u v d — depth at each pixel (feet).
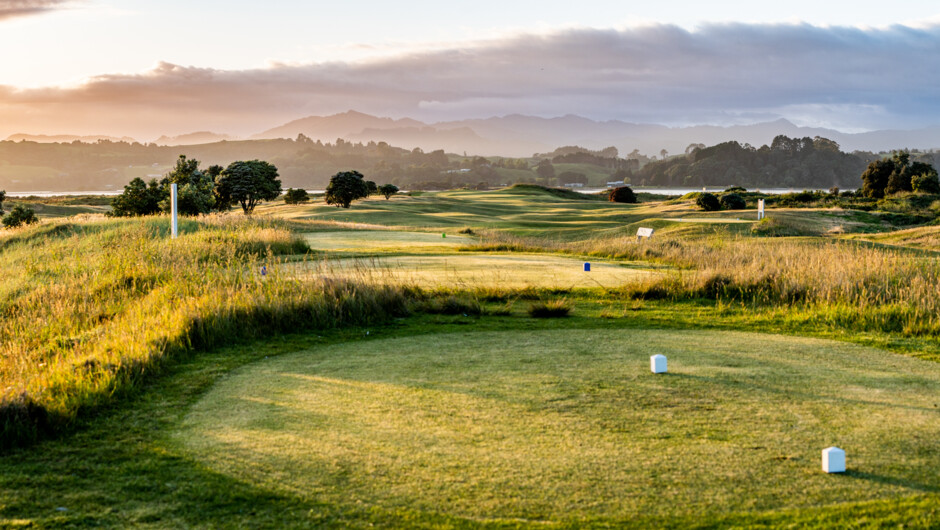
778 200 257.96
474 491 16.42
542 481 16.89
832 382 25.91
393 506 15.76
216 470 18.07
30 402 21.86
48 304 49.21
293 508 15.83
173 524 15.23
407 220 240.94
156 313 40.42
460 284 52.75
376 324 39.96
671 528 14.55
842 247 75.15
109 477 17.90
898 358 30.45
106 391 25.27
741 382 25.88
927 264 56.39
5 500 16.62
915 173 294.66
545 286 52.19
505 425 20.99
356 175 309.83
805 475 17.04
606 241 95.25
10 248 90.22
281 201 414.62
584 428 20.66
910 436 19.76
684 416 21.71
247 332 36.24
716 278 50.70
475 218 255.29
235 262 62.49
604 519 14.96
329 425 21.34
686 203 278.87
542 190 476.54
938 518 14.66
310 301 40.40
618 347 32.81
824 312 41.63
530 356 30.78
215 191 278.26
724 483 16.63
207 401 24.70
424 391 24.97
